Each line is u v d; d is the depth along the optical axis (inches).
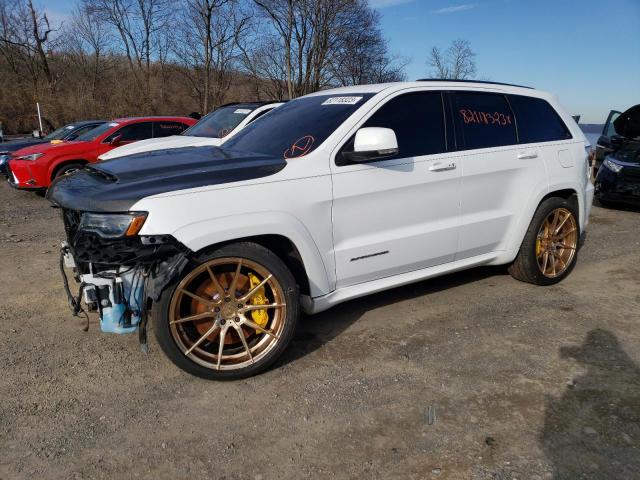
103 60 1390.3
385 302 178.1
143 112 1285.7
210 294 124.5
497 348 144.2
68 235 132.7
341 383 127.0
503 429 108.1
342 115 148.0
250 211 122.7
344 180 137.9
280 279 127.4
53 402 119.0
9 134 1216.8
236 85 1318.9
